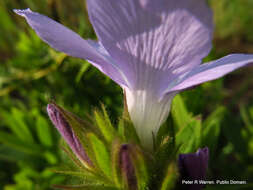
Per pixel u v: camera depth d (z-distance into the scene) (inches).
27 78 5.0
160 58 1.8
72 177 2.9
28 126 4.5
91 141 2.2
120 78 2.1
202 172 2.1
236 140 3.9
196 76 1.9
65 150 2.6
